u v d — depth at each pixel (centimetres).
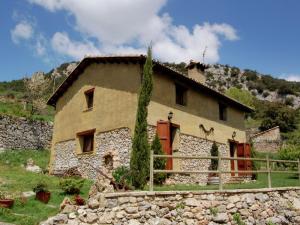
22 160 2348
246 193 1231
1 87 5844
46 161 2445
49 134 2852
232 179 2061
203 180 1864
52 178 1781
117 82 1725
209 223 1108
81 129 1905
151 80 1380
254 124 5481
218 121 2117
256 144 4081
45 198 1255
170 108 1739
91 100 1928
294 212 1327
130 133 1584
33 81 3862
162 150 1476
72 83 2080
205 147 1944
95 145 1767
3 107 3238
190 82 1859
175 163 1698
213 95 2083
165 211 1066
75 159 1903
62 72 7469
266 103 6138
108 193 1031
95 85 1864
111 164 1634
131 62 1677
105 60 1784
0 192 1288
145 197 1057
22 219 1055
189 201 1109
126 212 1023
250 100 5541
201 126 1944
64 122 2095
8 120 2575
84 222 1001
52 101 2289
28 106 3559
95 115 1819
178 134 1759
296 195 1405
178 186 1371
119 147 1620
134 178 1248
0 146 2475
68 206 1062
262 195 1273
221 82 9456
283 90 8469
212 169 1855
